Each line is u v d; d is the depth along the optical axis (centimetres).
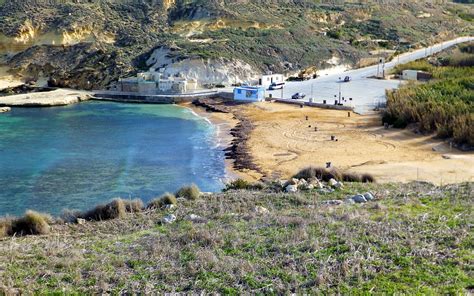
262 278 1402
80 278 1470
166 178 4228
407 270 1377
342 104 7212
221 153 5072
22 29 10612
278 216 2064
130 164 4672
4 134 5966
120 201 2528
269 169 4412
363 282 1323
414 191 2520
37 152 5119
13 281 1455
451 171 3881
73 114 7362
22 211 3425
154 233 1991
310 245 1614
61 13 11369
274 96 8081
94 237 2020
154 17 11988
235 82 9244
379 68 10294
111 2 12406
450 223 1773
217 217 2173
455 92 6062
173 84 8762
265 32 11419
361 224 1820
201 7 12156
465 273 1337
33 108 7900
